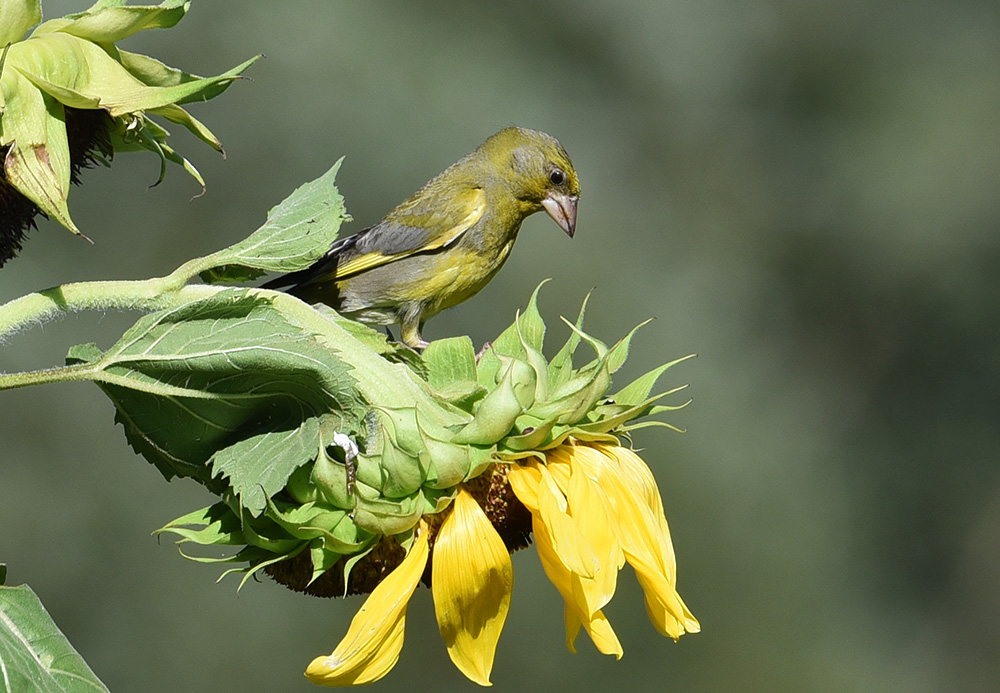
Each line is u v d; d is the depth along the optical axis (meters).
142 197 14.25
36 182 3.24
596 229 16.56
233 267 3.80
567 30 16.77
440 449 3.14
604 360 3.32
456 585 3.10
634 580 15.05
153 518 13.78
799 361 17.62
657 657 14.98
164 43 14.42
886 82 18.23
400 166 14.90
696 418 16.41
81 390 13.77
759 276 17.64
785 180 17.95
